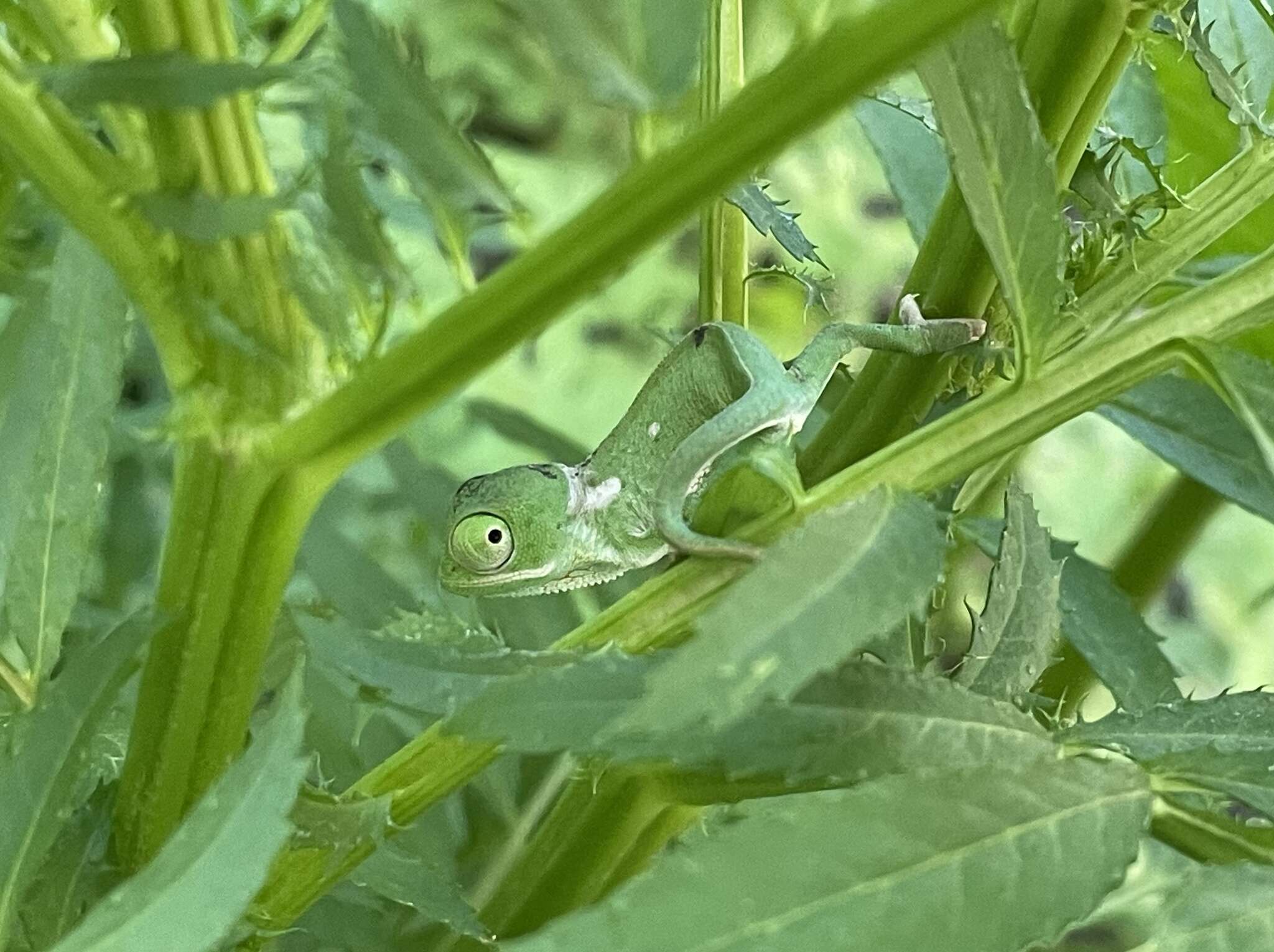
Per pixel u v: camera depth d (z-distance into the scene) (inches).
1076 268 4.7
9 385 4.8
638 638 4.3
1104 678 5.0
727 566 4.3
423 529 7.1
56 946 3.1
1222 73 4.6
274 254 3.8
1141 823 3.7
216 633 3.9
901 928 3.4
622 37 3.0
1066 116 4.5
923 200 5.4
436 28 4.1
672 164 3.1
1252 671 12.3
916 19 2.8
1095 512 11.6
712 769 4.6
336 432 3.7
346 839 4.2
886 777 3.6
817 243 12.9
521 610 6.4
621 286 12.7
